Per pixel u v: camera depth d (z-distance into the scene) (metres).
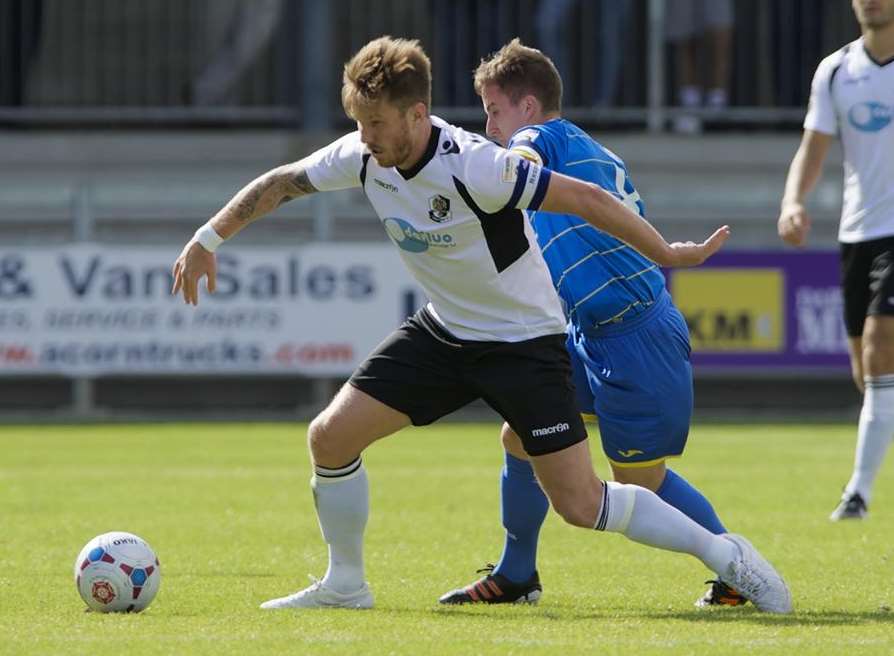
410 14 72.50
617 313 21.05
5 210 66.25
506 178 18.33
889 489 38.41
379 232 65.88
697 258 18.69
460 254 18.92
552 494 19.56
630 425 21.27
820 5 71.69
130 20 73.62
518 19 71.69
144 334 59.59
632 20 72.81
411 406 19.81
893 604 20.98
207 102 73.56
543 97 21.39
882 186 31.47
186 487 38.06
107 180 70.62
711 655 16.62
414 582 23.31
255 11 73.19
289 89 72.44
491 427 58.84
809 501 35.19
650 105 70.81
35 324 59.50
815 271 59.12
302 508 33.78
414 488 37.78
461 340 19.50
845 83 31.53
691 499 21.48
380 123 18.17
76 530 29.89
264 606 20.47
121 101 73.81
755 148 70.31
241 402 63.81
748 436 53.25
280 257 59.56
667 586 23.03
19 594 21.66
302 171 19.94
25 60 72.75
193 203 66.31
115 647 16.98
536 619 19.42
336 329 59.62
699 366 59.16
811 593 22.08
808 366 59.28
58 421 60.16
